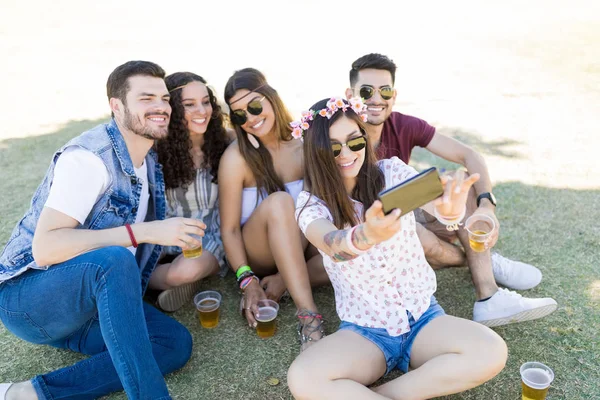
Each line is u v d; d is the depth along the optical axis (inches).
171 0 756.6
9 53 478.3
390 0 718.5
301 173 142.9
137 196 115.9
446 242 146.9
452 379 97.5
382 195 78.3
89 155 106.4
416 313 106.9
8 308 105.2
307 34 525.0
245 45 482.9
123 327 95.7
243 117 131.6
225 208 136.3
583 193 189.6
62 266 101.1
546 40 446.6
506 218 175.5
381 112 140.9
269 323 126.5
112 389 110.0
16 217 183.5
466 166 142.4
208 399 110.7
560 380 111.0
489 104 295.6
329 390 96.3
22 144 259.4
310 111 107.7
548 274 146.4
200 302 133.6
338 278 110.5
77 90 359.6
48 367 120.0
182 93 129.6
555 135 246.1
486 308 125.0
